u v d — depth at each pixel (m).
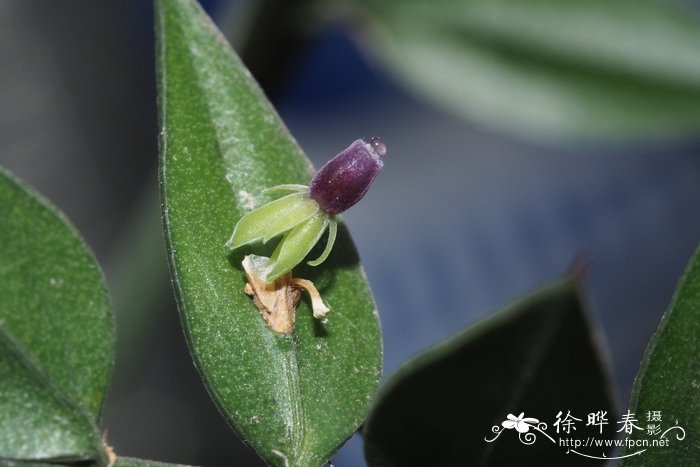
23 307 0.07
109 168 0.15
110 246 0.15
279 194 0.08
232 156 0.08
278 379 0.08
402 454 0.08
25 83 0.15
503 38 0.10
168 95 0.08
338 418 0.08
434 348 0.07
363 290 0.08
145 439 0.15
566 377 0.07
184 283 0.07
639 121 0.10
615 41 0.10
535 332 0.07
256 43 0.10
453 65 0.10
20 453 0.07
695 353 0.07
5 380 0.07
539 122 0.10
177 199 0.08
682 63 0.10
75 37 0.15
